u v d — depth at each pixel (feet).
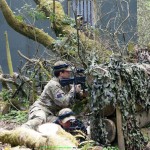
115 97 18.85
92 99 19.39
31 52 50.14
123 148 19.01
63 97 21.66
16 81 32.09
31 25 36.27
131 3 46.55
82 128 20.86
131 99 19.71
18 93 31.76
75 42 29.01
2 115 29.86
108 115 19.40
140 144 19.79
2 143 17.69
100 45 28.45
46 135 16.65
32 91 30.37
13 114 29.63
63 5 43.29
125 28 38.81
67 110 20.67
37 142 16.53
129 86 19.57
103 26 34.04
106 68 19.17
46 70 31.07
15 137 17.40
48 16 35.88
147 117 22.35
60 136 17.01
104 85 18.92
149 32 38.63
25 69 32.53
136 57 28.37
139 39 36.65
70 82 22.04
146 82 21.47
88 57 23.65
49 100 22.15
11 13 36.09
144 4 50.70
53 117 21.83
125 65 19.70
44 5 35.99
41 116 21.36
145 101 21.34
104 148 18.43
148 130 22.26
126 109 19.22
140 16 46.73
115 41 28.19
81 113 23.50
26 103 31.12
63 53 29.81
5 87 33.04
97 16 32.65
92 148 18.16
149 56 28.14
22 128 17.83
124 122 19.12
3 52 50.90
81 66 26.66
